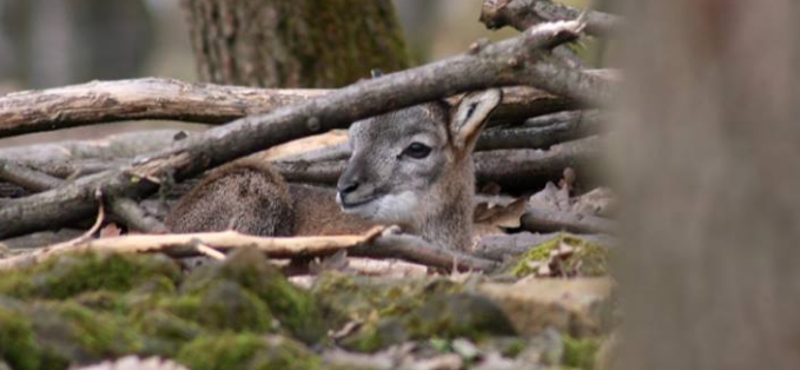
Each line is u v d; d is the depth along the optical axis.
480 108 14.54
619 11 7.54
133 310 9.25
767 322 6.69
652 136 6.90
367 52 20.56
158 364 8.48
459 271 12.24
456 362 8.90
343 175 14.44
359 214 14.41
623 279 7.25
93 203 13.22
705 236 6.79
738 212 6.69
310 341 9.56
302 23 20.22
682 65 6.74
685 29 6.71
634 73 6.97
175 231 14.12
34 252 12.12
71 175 14.95
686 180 6.81
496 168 15.62
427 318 9.51
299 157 15.66
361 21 20.55
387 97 12.48
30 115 14.80
